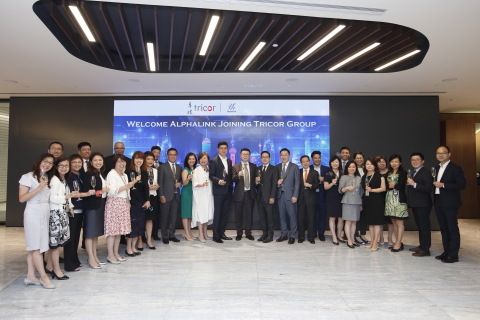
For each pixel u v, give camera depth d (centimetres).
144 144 843
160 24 532
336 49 574
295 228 653
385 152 834
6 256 554
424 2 390
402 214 575
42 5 429
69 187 443
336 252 575
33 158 840
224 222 679
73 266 464
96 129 843
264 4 404
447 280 430
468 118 1073
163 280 426
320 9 413
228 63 618
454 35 477
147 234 603
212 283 415
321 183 672
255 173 671
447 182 519
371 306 347
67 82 722
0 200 866
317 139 843
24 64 604
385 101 841
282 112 846
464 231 806
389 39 507
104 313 328
